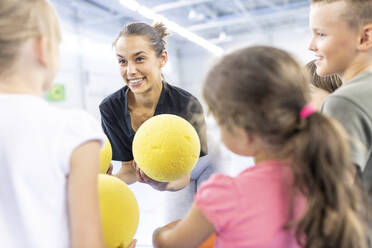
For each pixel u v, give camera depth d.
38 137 0.40
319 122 0.41
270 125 0.41
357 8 0.54
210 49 7.25
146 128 0.68
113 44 0.94
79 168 0.41
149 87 0.93
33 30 0.40
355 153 0.49
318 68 0.62
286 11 5.78
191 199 1.07
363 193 0.48
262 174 0.43
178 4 4.78
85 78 5.34
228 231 0.43
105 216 0.53
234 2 5.43
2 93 0.41
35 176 0.39
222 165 1.17
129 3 4.05
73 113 0.44
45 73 0.44
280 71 0.41
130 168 1.04
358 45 0.56
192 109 1.00
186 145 0.66
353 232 0.41
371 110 0.51
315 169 0.40
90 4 4.81
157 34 0.96
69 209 0.41
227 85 0.43
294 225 0.42
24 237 0.40
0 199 0.41
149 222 1.02
